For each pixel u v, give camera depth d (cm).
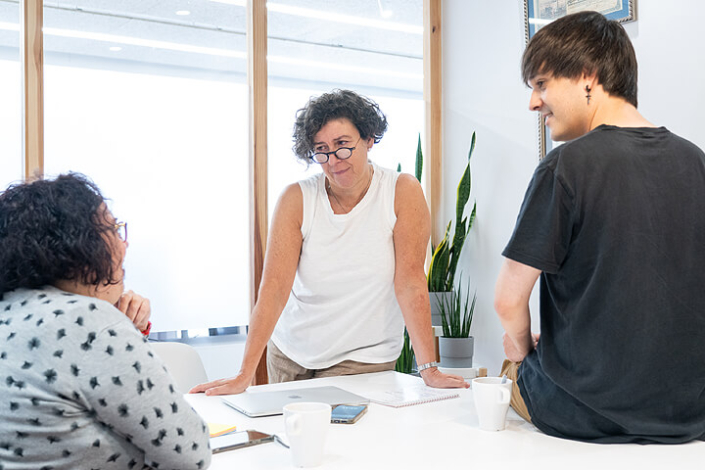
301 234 216
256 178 326
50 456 95
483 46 350
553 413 132
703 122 243
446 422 143
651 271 121
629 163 123
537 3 310
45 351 95
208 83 319
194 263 314
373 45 363
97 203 109
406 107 373
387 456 119
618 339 123
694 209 123
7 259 102
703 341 123
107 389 96
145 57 304
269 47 332
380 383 188
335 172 205
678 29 250
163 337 305
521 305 131
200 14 316
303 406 122
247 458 120
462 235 351
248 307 328
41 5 278
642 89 265
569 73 130
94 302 101
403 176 218
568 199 123
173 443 102
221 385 179
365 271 214
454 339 327
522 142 326
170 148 309
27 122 275
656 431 123
